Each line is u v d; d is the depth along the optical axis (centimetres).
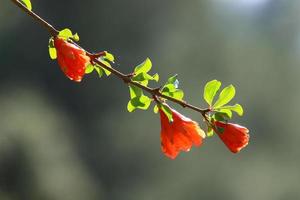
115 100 3794
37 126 2966
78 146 3591
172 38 4053
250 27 4478
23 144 2828
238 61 4147
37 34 3753
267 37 4512
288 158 3994
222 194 3678
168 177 3644
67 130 3538
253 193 3691
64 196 2869
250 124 4066
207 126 432
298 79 4150
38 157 2841
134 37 4006
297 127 4062
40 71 3734
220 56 4103
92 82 3788
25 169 2809
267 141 4044
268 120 4075
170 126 430
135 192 3628
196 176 3666
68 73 421
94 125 3728
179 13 4084
